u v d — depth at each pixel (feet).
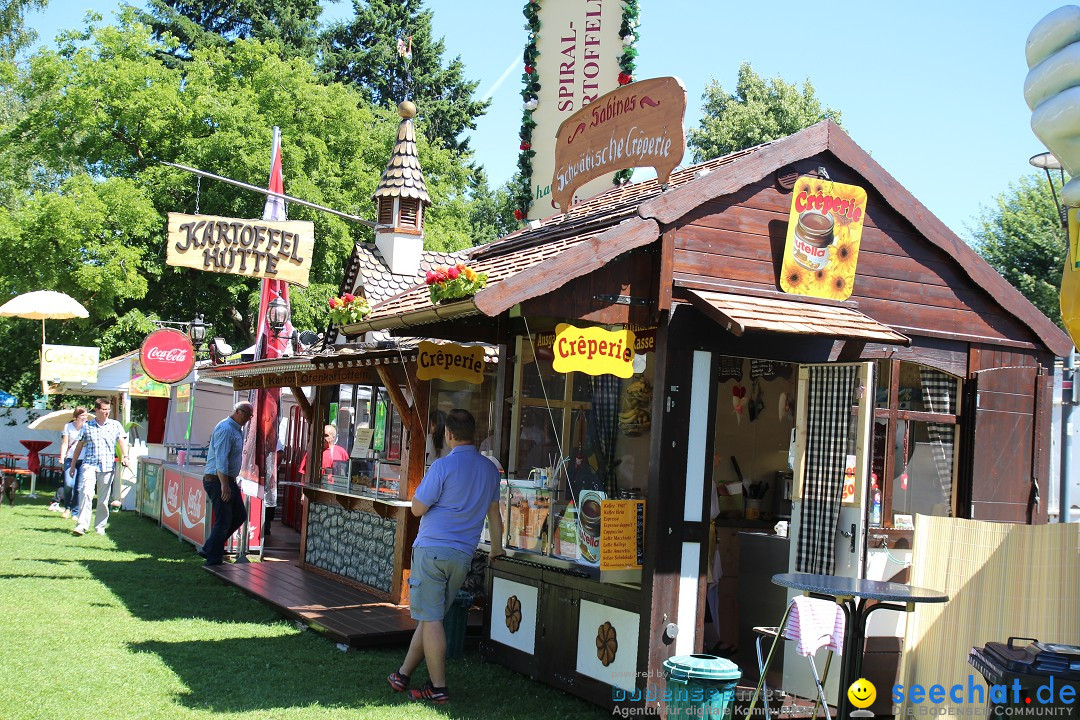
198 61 103.60
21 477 88.07
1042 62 18.51
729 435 34.04
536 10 39.01
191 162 96.07
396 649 29.76
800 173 25.79
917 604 24.22
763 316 22.88
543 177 38.68
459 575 24.29
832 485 23.86
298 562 45.75
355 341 41.22
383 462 37.63
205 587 38.83
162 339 53.01
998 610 22.52
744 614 30.14
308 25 136.46
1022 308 28.68
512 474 30.53
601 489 27.27
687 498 23.47
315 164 100.58
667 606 22.91
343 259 99.60
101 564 43.09
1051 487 35.53
